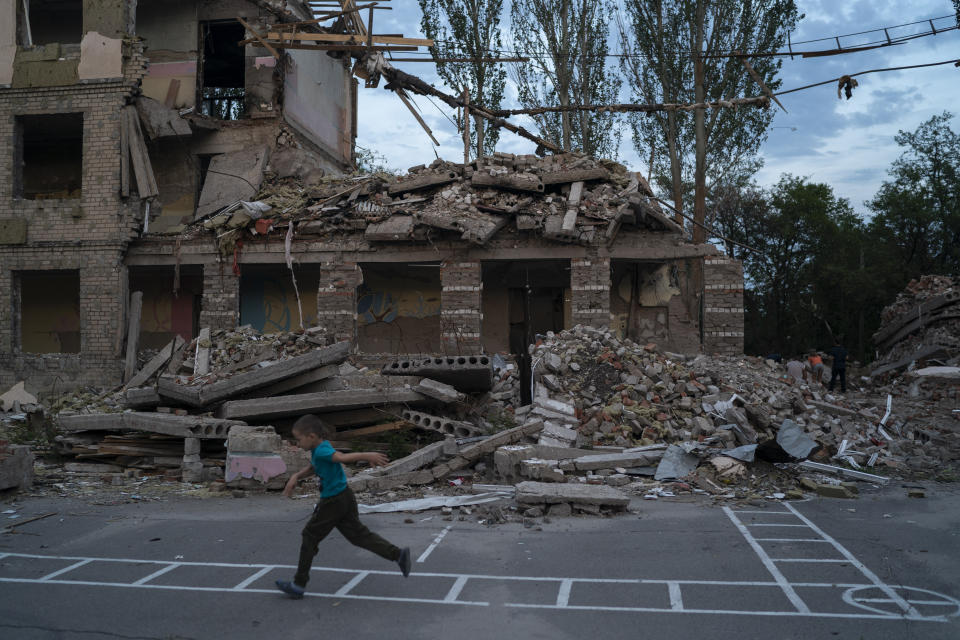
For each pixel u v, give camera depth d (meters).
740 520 9.12
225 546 7.83
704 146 29.28
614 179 21.89
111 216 22.33
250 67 25.56
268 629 5.39
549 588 6.40
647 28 29.62
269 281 24.39
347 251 22.03
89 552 7.61
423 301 23.62
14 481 10.72
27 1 23.34
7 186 22.70
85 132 22.50
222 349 17.41
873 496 10.80
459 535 8.30
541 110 25.81
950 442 14.67
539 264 23.20
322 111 29.86
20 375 22.39
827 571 6.93
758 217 42.12
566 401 13.86
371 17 22.83
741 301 20.62
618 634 5.32
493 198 21.73
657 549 7.71
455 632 5.33
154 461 12.48
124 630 5.38
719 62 28.94
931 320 23.91
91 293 22.31
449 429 13.20
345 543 7.96
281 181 24.27
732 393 14.01
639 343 22.75
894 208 39.44
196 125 24.98
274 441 11.09
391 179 23.69
